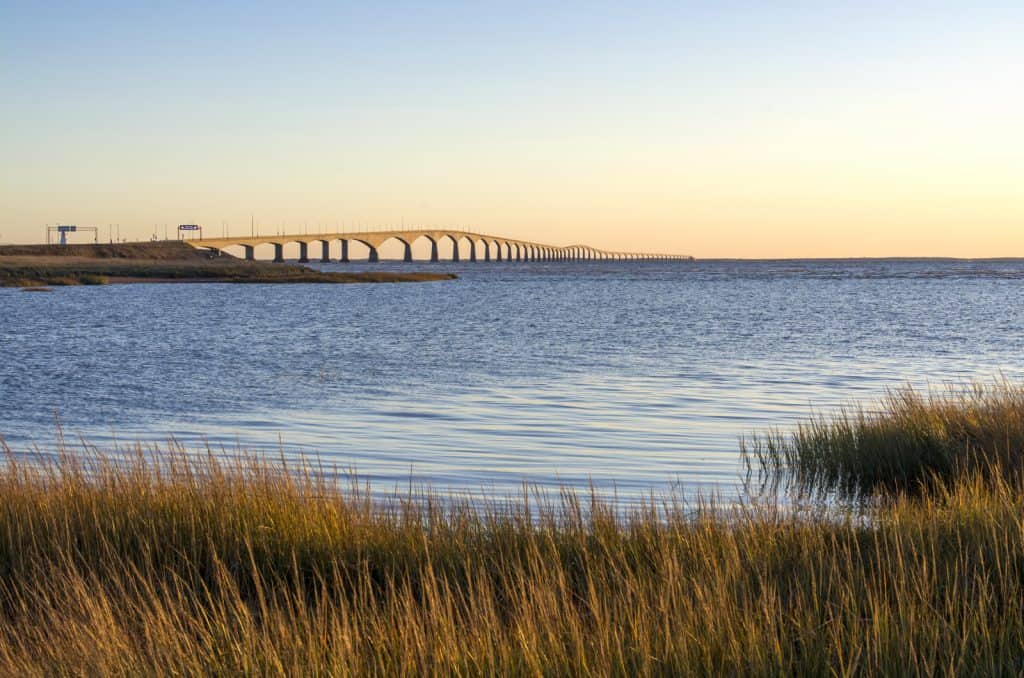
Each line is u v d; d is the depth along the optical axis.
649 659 4.94
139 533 7.88
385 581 7.10
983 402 15.44
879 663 4.96
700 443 16.23
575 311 62.97
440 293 97.50
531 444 16.17
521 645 5.15
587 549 7.55
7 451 9.89
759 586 6.42
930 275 168.62
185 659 5.21
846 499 11.55
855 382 25.45
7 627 5.98
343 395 22.92
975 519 7.57
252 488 8.95
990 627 5.50
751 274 190.75
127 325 48.16
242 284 126.38
